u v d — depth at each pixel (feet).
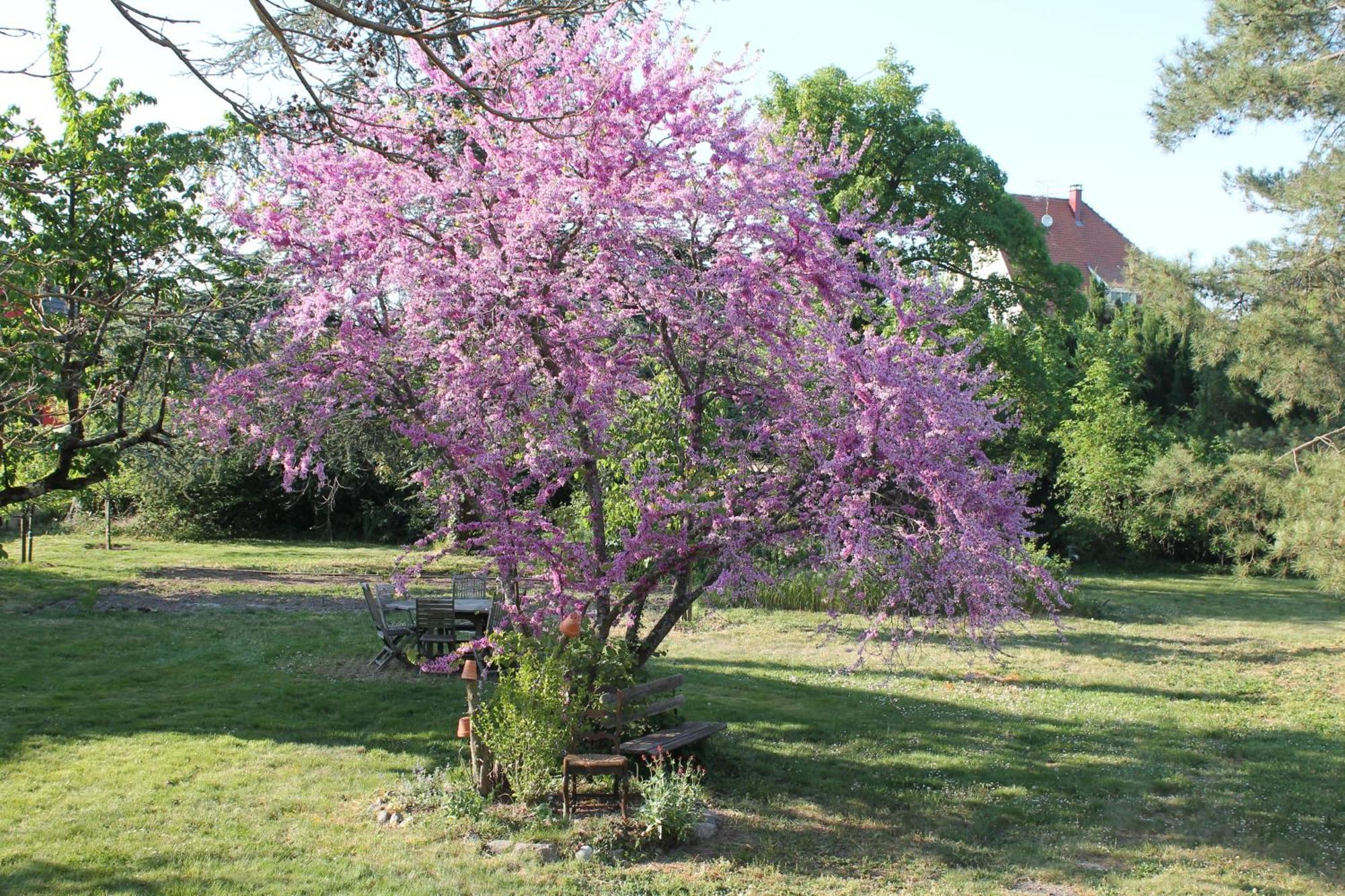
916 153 77.15
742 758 27.48
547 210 23.09
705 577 27.61
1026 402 81.25
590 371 24.20
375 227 24.49
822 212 24.66
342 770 24.88
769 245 24.53
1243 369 53.67
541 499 24.70
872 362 23.02
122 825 20.83
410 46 24.17
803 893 18.93
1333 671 42.63
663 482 26.00
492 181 23.93
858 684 38.06
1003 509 23.68
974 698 36.09
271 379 24.88
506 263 23.70
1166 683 39.81
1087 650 47.24
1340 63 48.70
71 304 27.48
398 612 45.47
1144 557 84.64
